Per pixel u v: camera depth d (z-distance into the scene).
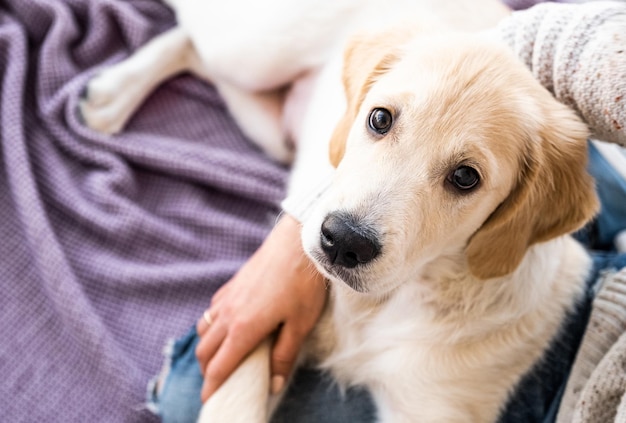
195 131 1.98
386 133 1.05
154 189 1.87
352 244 0.99
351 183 1.03
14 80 1.82
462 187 1.03
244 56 1.82
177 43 1.99
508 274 1.13
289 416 1.36
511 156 1.04
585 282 1.33
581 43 1.06
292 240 1.32
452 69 1.04
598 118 1.06
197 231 1.82
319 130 1.59
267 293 1.28
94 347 1.55
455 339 1.25
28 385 1.52
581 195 1.09
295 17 1.75
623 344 1.04
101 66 1.96
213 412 1.24
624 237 1.43
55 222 1.75
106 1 1.97
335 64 1.67
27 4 1.92
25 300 1.63
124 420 1.50
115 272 1.69
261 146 1.96
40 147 1.82
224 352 1.27
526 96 1.05
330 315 1.38
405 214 1.00
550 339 1.29
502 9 1.67
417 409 1.28
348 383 1.38
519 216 1.09
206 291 1.73
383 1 1.68
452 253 1.17
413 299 1.28
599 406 1.03
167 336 1.64
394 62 1.15
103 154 1.82
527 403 1.27
